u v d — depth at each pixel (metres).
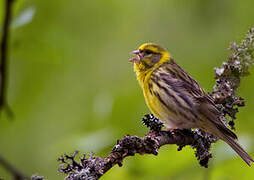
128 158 10.12
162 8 14.44
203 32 13.95
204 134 8.88
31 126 14.19
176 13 14.25
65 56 13.06
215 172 10.12
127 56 14.57
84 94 14.31
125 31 14.59
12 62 13.58
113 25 14.48
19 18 9.70
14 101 13.56
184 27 14.24
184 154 9.71
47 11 13.51
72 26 13.97
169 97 9.93
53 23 13.37
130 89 13.30
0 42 9.00
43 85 13.95
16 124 14.16
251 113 12.74
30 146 14.23
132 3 14.52
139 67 10.80
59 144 10.79
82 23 14.14
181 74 10.23
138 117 12.37
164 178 9.99
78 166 7.08
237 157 9.89
